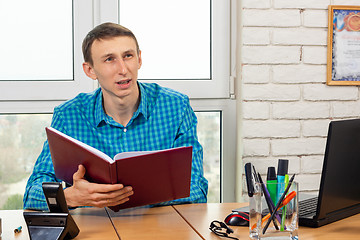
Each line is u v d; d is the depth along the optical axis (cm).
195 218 150
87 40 179
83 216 155
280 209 121
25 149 250
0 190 249
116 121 191
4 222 148
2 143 248
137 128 193
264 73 242
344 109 249
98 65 176
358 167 144
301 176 246
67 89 247
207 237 129
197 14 255
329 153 131
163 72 254
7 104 244
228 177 259
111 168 139
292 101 244
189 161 149
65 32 248
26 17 245
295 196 121
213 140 260
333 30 245
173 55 254
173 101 198
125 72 176
